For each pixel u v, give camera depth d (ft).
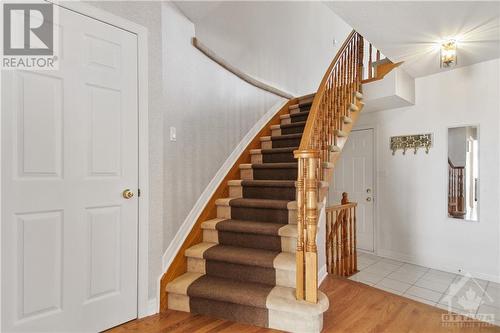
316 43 16.21
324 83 9.15
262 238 7.64
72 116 5.67
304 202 6.14
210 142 9.21
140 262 6.66
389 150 13.74
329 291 7.86
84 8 5.85
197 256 7.52
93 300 5.92
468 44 9.10
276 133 12.12
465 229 11.34
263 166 9.97
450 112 11.75
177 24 7.86
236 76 10.64
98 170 6.03
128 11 6.57
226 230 8.04
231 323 6.34
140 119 6.72
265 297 6.17
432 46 9.20
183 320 6.50
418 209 12.73
